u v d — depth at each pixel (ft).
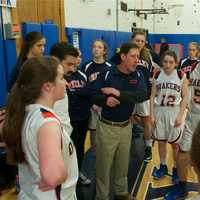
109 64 11.46
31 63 4.01
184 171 9.71
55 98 4.13
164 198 9.53
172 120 10.07
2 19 11.18
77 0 17.95
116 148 8.41
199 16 34.22
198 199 2.52
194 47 13.78
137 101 7.84
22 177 4.16
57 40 14.56
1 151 9.52
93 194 9.82
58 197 4.03
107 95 7.73
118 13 24.64
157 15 34.12
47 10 14.78
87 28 19.17
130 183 10.55
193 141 2.42
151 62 12.03
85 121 9.97
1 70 11.10
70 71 7.39
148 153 12.42
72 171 4.36
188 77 9.74
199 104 9.14
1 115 5.82
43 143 3.58
